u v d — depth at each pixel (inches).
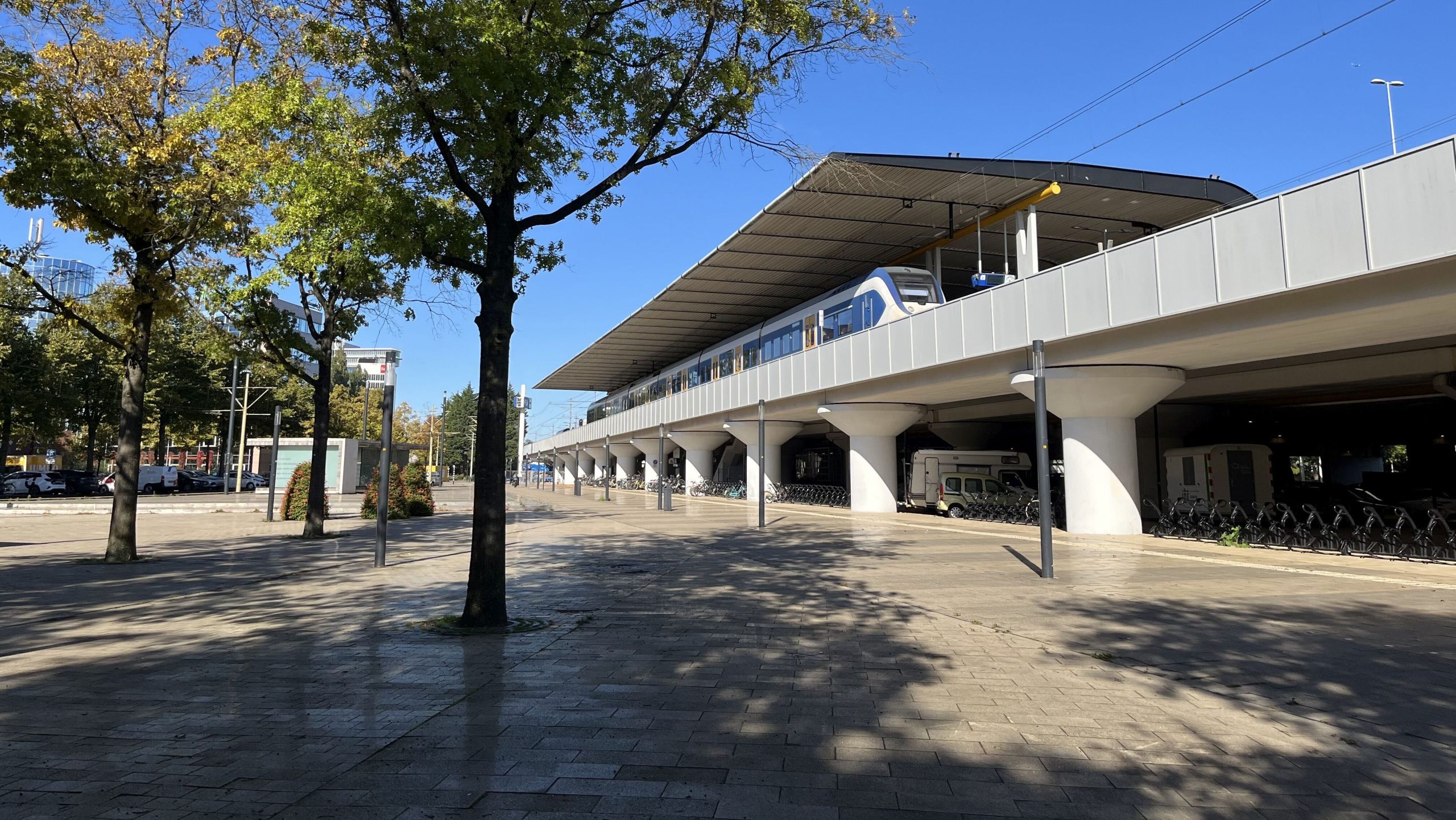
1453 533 620.1
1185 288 541.3
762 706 218.8
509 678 248.7
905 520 1018.7
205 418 2182.6
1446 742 191.0
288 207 403.9
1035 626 335.6
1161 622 343.0
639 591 438.0
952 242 1230.9
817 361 1118.4
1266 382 813.9
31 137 435.8
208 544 702.5
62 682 244.7
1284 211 477.7
